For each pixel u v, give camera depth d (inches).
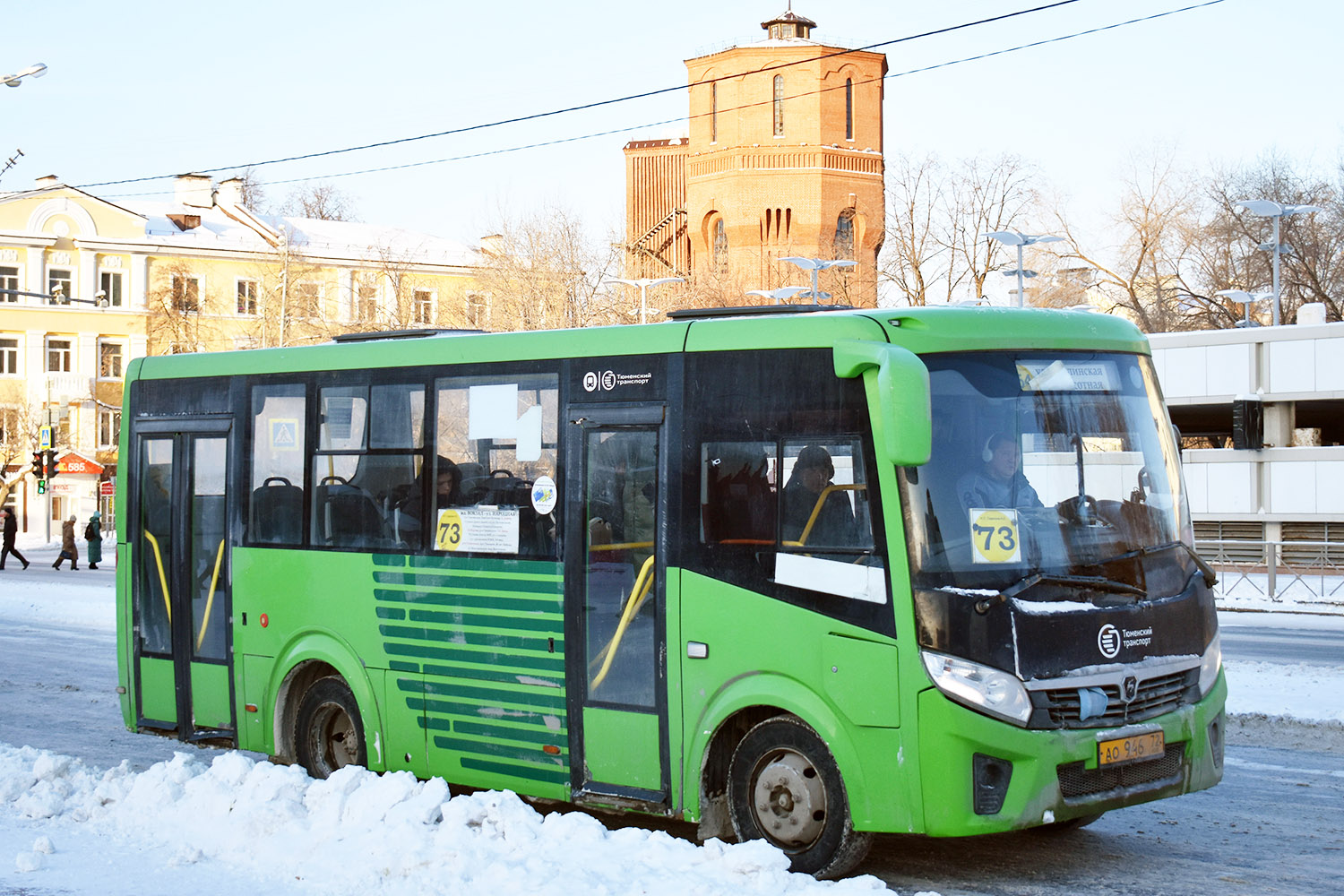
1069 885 295.3
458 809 301.9
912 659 278.7
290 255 2711.6
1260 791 383.9
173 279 2805.1
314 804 324.2
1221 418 1501.0
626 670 326.3
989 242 2380.7
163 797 339.6
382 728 378.6
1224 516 1338.6
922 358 291.1
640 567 324.8
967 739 273.6
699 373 320.2
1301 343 1296.8
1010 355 299.1
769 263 2869.1
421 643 369.7
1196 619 303.0
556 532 342.3
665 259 3203.7
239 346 2834.6
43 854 301.9
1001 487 288.5
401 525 376.8
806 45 2876.5
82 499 2642.7
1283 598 1031.0
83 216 2714.1
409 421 378.6
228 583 420.8
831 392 297.0
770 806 301.4
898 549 282.2
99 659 727.1
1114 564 291.3
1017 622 276.2
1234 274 2159.2
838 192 2901.1
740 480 309.7
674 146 3444.9
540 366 350.3
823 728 290.2
